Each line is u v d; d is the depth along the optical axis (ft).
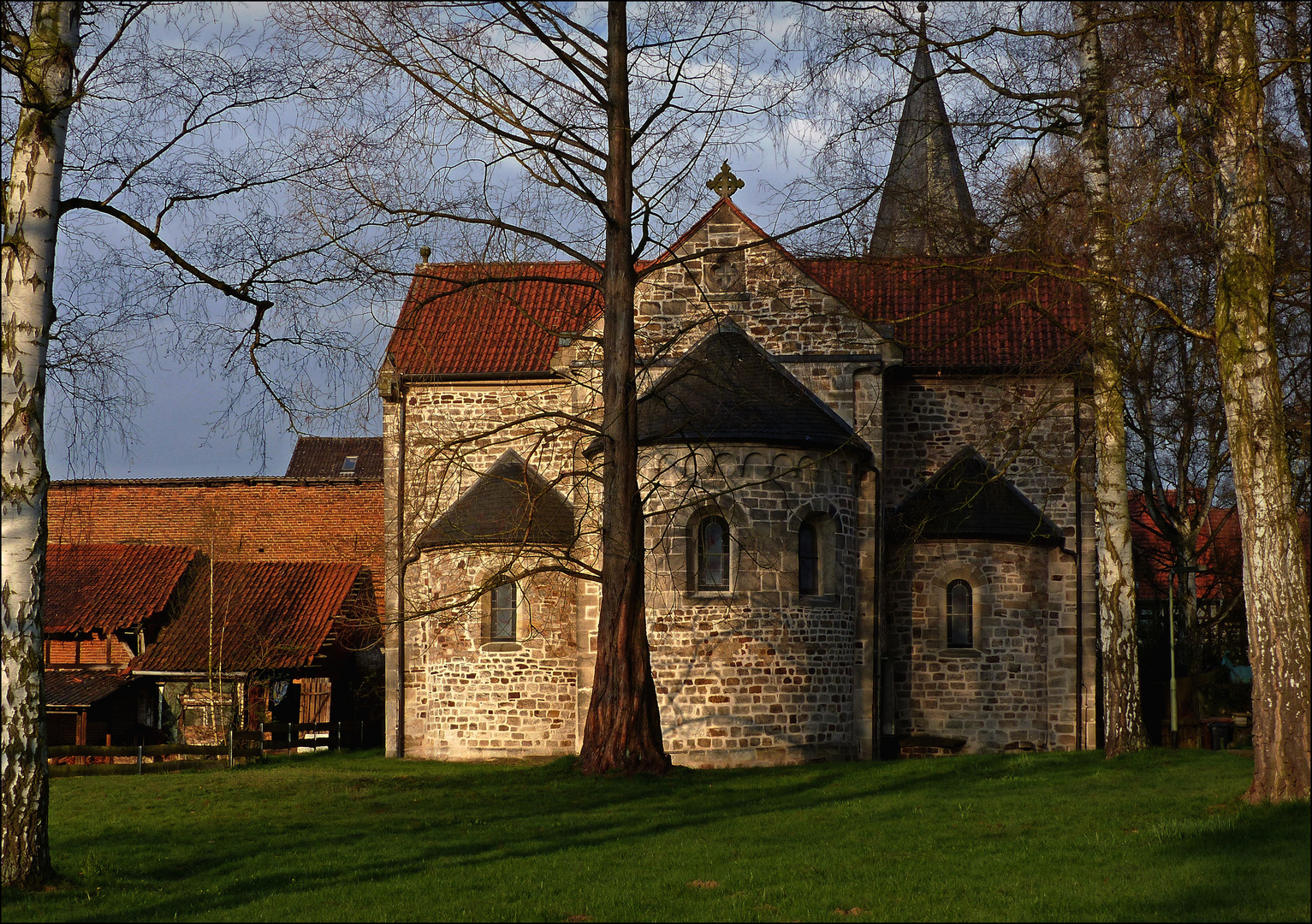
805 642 74.28
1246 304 43.93
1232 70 44.32
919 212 58.23
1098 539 83.92
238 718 96.63
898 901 34.88
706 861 41.52
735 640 72.79
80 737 97.19
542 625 84.64
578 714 79.61
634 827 48.93
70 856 45.24
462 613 72.28
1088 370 65.31
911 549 82.74
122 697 106.42
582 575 63.31
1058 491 75.82
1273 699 43.14
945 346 85.35
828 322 80.59
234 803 59.98
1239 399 43.88
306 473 155.53
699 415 73.67
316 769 78.89
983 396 86.38
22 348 38.83
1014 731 81.71
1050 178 60.23
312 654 99.91
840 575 76.64
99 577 111.55
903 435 86.58
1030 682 82.23
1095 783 55.93
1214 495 108.17
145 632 109.09
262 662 96.27
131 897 37.91
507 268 62.75
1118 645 64.69
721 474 68.18
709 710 72.18
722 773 65.16
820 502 75.61
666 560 73.00
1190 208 50.72
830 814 50.78
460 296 94.73
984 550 82.64
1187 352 65.21
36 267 39.32
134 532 123.65
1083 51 56.54
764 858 41.63
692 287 81.56
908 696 82.07
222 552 118.73
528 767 70.33
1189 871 36.14
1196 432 100.27
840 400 79.71
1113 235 57.36
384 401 91.25
